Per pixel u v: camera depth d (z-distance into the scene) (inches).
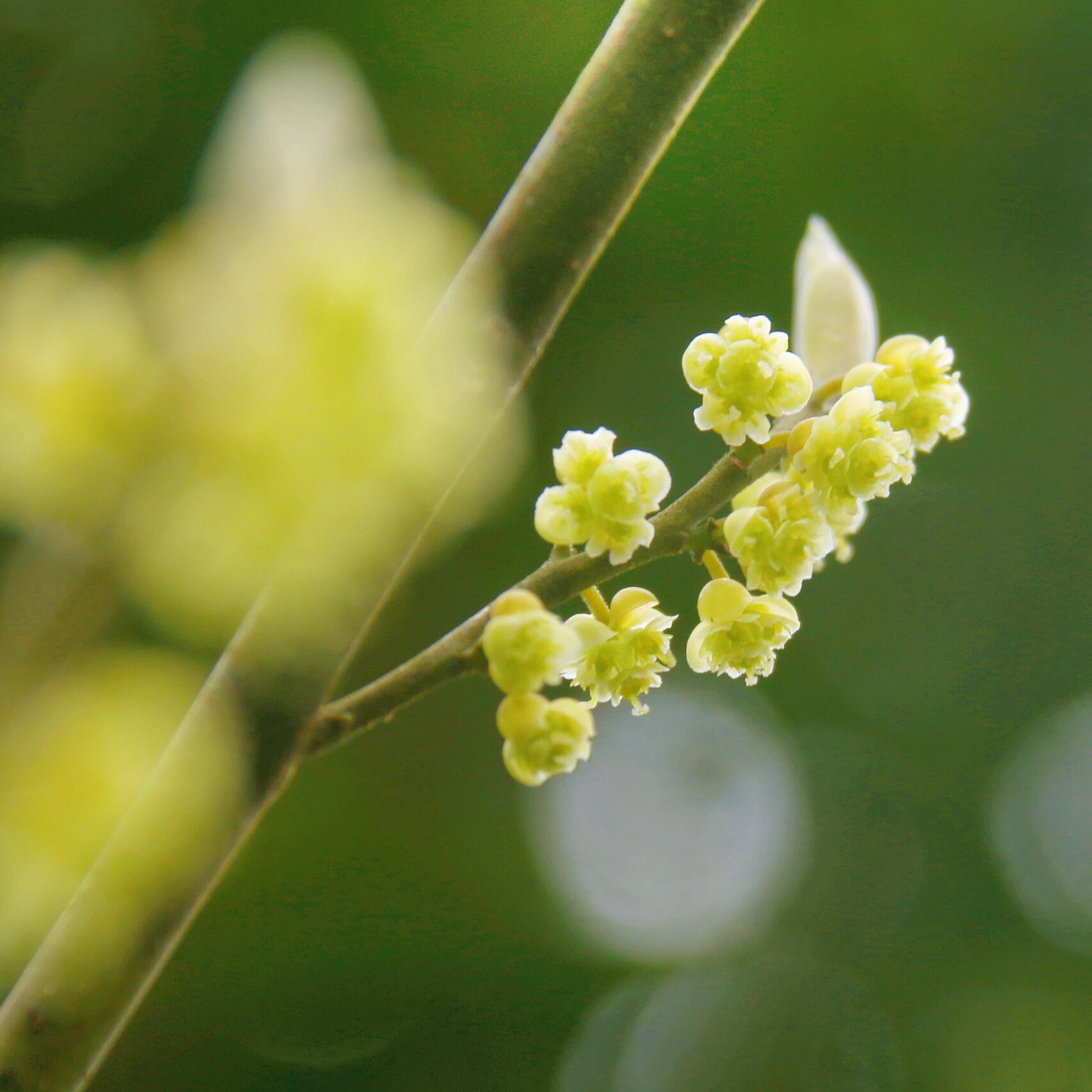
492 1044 37.1
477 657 14.3
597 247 14.4
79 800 13.1
